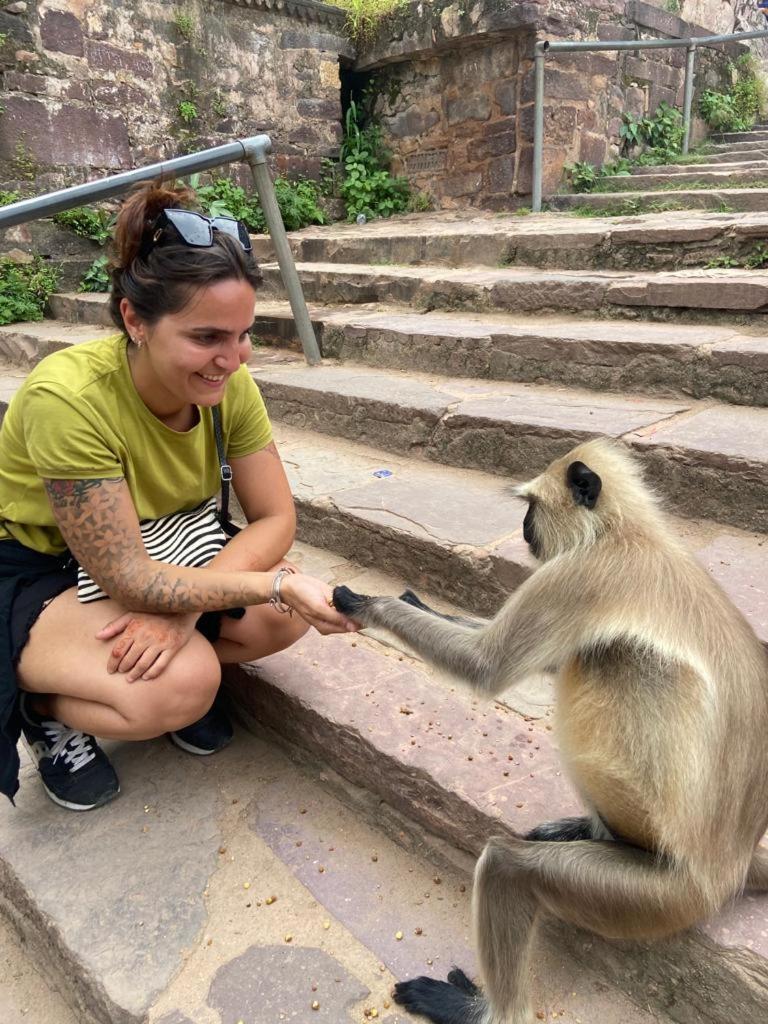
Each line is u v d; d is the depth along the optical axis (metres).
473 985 1.06
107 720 1.27
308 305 3.75
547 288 2.92
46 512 1.25
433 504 1.93
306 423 2.63
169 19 4.85
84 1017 1.14
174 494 1.32
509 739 1.33
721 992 0.97
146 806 1.39
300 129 5.50
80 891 1.23
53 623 1.27
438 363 2.76
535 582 1.05
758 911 1.00
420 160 5.55
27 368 4.07
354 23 5.49
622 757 0.94
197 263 1.03
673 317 2.62
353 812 1.37
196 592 1.22
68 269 4.70
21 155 4.41
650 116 5.64
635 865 0.93
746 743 0.91
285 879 1.24
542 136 4.72
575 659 1.01
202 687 1.29
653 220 3.62
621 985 1.06
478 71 5.05
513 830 1.13
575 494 1.07
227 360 1.11
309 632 1.67
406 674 1.52
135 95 4.79
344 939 1.14
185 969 1.11
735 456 1.71
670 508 1.83
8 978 1.27
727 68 6.52
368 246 4.11
